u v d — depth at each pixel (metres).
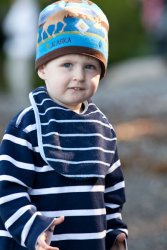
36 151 3.50
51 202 3.49
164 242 5.91
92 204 3.52
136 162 8.38
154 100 12.27
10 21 22.08
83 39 3.58
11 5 23.00
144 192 7.32
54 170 3.49
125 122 10.42
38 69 3.72
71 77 3.58
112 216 3.75
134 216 6.58
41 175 3.50
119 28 23.55
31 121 3.55
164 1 19.50
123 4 23.62
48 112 3.57
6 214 3.42
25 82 22.14
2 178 3.46
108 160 3.64
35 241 3.34
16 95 18.64
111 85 16.91
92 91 3.64
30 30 21.62
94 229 3.52
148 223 6.39
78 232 3.50
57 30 3.59
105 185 3.75
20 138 3.51
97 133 3.62
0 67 23.02
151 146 9.08
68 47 3.56
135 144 9.16
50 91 3.64
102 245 3.55
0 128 10.16
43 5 20.64
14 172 3.46
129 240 5.97
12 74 22.52
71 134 3.56
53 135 3.52
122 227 3.76
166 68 17.80
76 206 3.50
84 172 3.51
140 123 10.30
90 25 3.61
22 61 22.23
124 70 18.11
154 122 10.37
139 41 23.38
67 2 3.67
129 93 13.48
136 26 23.52
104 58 3.66
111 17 23.55
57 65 3.60
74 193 3.50
